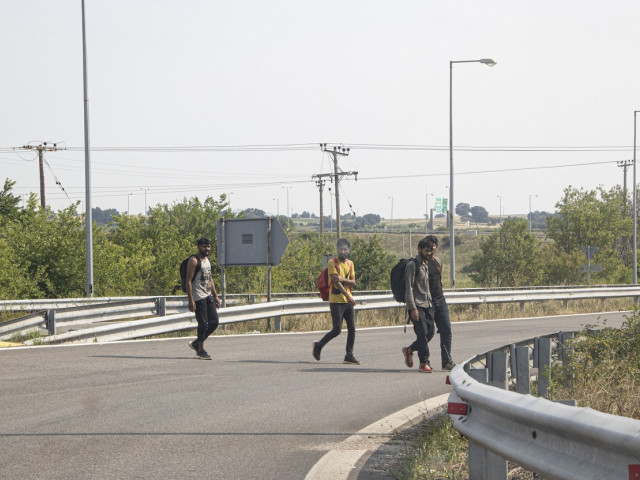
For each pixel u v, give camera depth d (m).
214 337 26.08
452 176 55.94
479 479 8.07
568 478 5.33
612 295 48.97
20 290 44.22
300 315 32.38
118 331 24.66
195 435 11.32
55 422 12.12
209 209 67.75
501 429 6.93
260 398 14.58
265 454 10.25
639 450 4.47
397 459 10.02
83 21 44.03
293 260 68.94
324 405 13.98
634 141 75.69
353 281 20.09
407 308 18.42
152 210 63.41
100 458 9.90
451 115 55.94
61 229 48.72
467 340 26.83
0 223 51.81
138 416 12.67
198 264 20.00
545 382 13.19
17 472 9.17
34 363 18.78
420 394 15.31
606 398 12.54
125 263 53.66
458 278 122.69
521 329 31.48
